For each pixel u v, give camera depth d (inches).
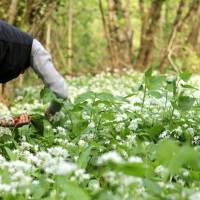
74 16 735.7
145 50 705.0
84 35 759.7
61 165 127.6
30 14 498.9
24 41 213.6
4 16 452.8
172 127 229.5
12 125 223.8
